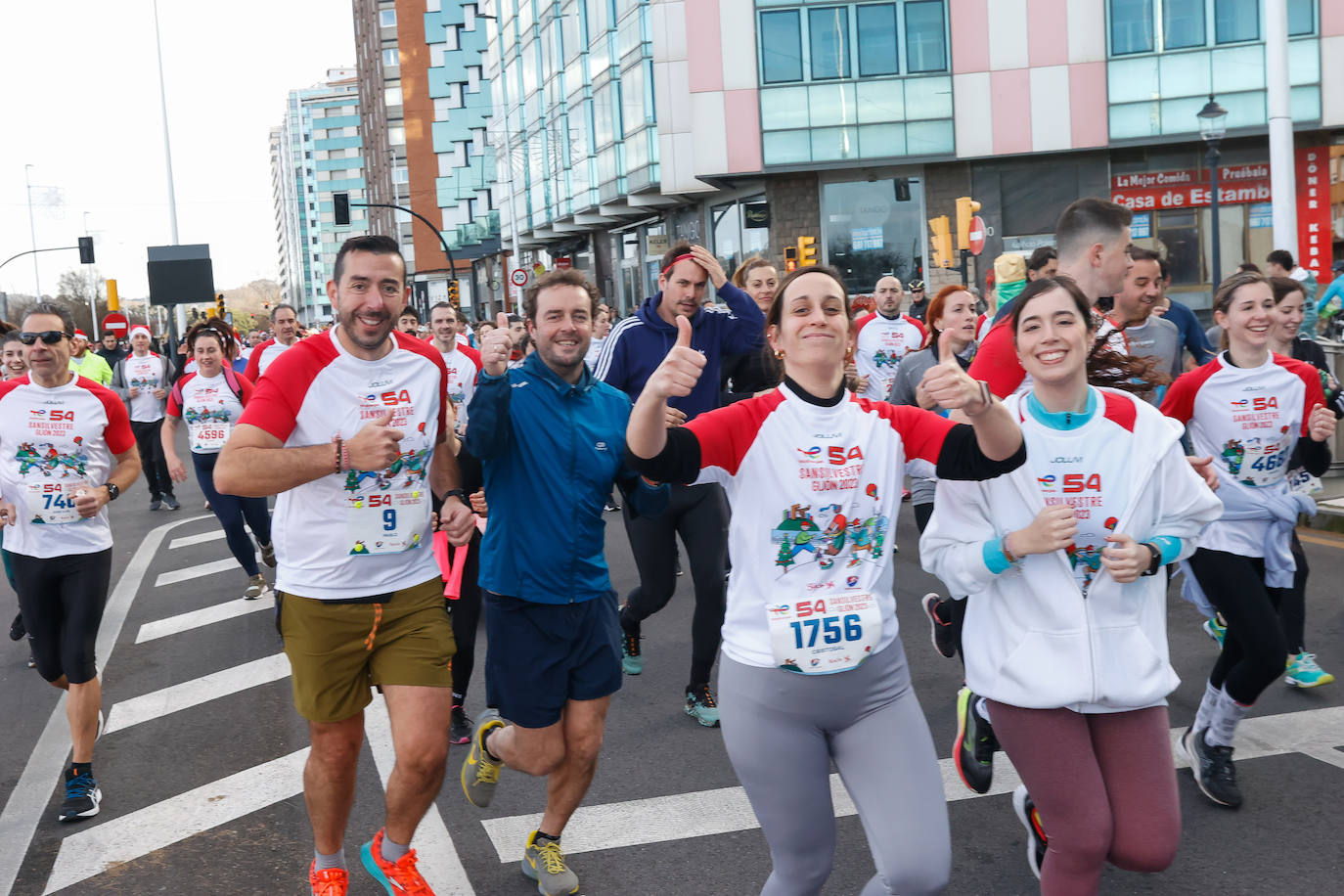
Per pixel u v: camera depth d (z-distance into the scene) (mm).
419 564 3775
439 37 72312
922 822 2822
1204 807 4305
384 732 5582
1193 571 4383
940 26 26172
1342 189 25594
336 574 3664
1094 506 3113
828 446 2945
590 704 3830
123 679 6965
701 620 5473
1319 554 8086
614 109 33875
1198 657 6098
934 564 3262
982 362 3684
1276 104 13219
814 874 3004
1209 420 4582
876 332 9695
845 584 2957
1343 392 5762
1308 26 24469
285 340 10812
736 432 2957
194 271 35375
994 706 3156
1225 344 4770
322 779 3775
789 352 2963
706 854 4109
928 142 26438
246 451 3482
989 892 3764
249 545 8875
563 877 3857
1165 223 26234
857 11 26344
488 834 4367
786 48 26625
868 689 2924
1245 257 25906
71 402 5012
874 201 27359
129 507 14211
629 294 39375
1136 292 5020
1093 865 2969
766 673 2930
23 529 4926
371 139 101688
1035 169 26656
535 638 3738
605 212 35531
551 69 40781
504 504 3740
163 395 13531
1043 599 3080
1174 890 3697
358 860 4223
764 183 28266
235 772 5230
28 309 5012
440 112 75062
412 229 85875
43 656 5047
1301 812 4199
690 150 29344
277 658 7168
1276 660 4133
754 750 2949
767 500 2953
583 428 3752
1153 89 25375
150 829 4625
